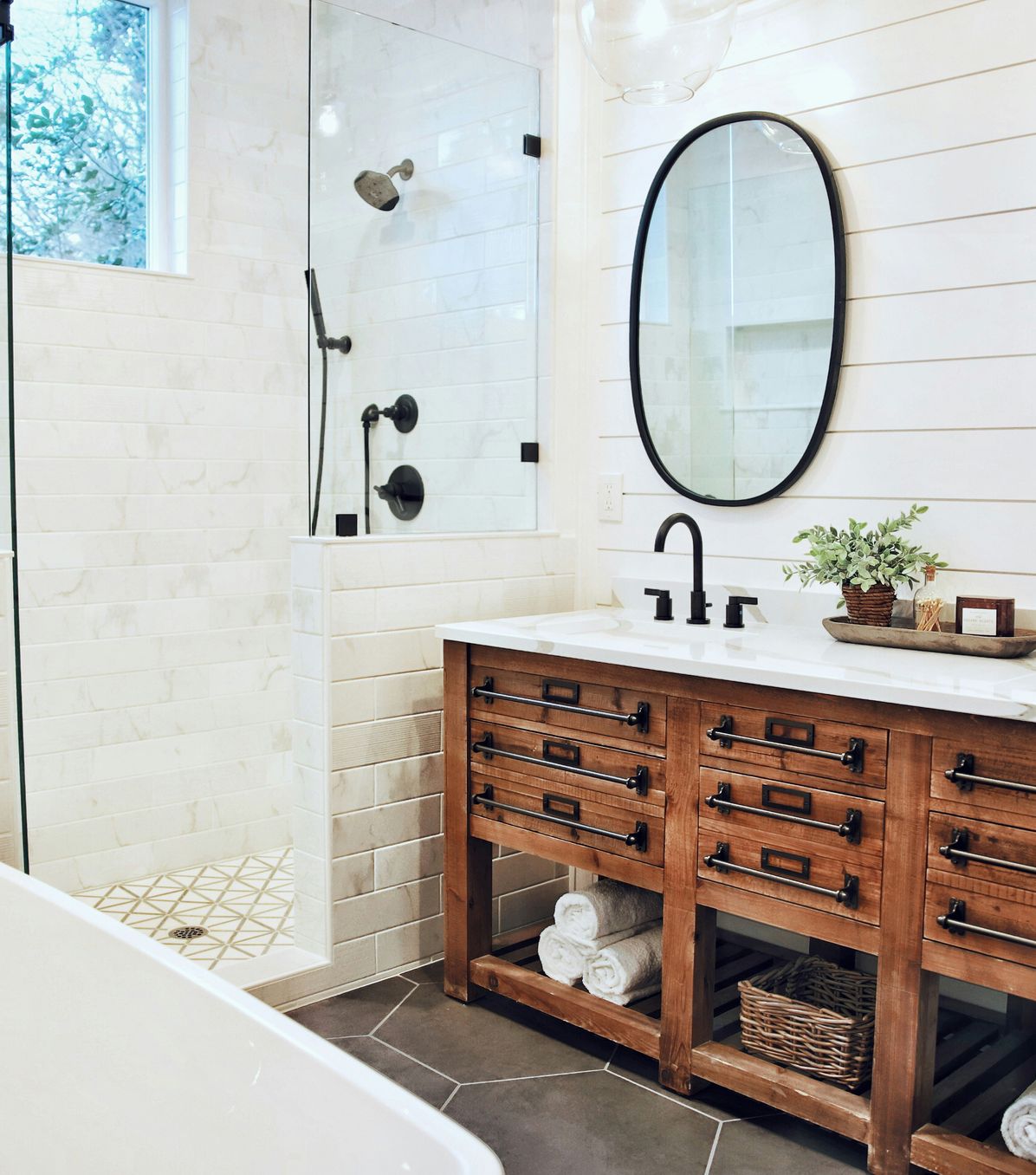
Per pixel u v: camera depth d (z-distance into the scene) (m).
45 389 3.24
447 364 2.92
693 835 2.18
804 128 2.60
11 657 2.29
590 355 3.12
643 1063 2.38
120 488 3.39
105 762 3.41
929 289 2.41
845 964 2.64
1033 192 2.26
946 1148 1.85
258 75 3.63
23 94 3.35
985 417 2.34
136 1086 1.62
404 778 2.81
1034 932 1.73
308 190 2.62
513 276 3.07
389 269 2.79
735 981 2.64
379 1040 2.47
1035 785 1.71
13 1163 1.79
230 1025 1.49
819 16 2.57
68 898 1.84
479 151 2.97
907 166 2.44
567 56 3.04
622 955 2.42
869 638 2.29
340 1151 1.30
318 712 2.67
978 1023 2.41
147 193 3.59
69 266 3.26
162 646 3.51
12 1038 1.84
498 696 2.53
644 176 2.96
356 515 2.75
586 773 2.36
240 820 3.73
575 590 3.18
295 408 3.77
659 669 2.16
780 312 2.65
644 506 3.01
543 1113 2.17
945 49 2.37
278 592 3.76
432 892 2.90
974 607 2.20
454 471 2.95
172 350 3.48
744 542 2.78
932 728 1.83
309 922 2.74
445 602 2.87
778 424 2.67
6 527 2.27
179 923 3.14
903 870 1.88
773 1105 2.08
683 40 1.88
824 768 1.98
